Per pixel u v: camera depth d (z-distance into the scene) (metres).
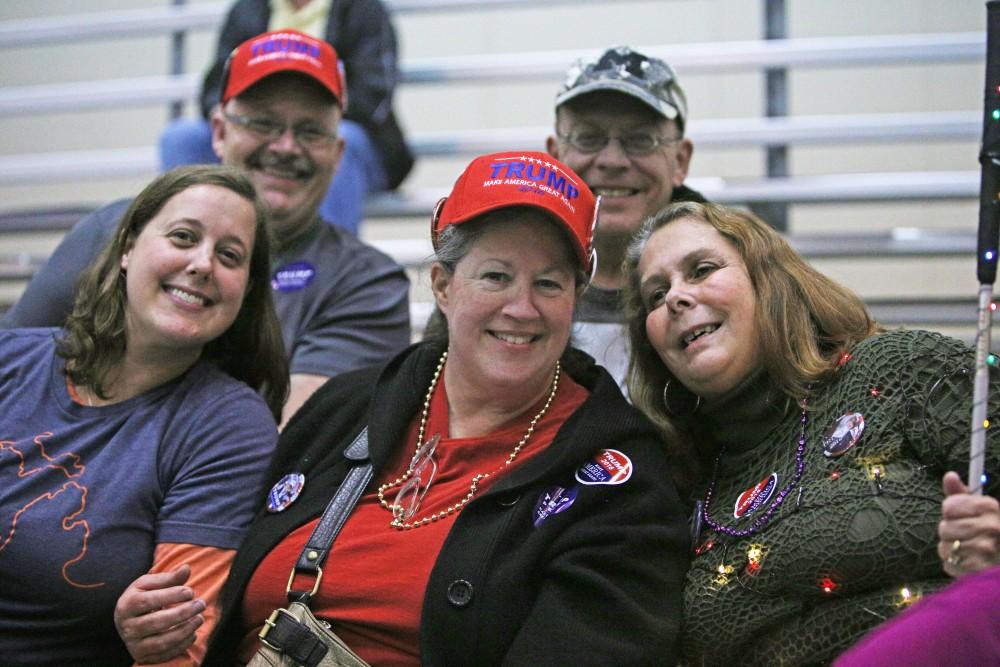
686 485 2.90
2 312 6.42
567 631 2.47
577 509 2.65
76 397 3.01
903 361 2.53
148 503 2.83
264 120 3.95
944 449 2.42
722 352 2.73
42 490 2.82
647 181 3.90
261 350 3.21
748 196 5.53
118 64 7.61
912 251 5.32
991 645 1.67
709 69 5.79
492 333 2.78
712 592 2.58
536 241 2.77
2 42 6.75
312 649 2.58
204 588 2.76
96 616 2.73
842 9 6.51
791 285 2.78
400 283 3.94
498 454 2.82
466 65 6.05
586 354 3.02
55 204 7.49
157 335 2.96
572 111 3.94
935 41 5.59
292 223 3.94
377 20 5.49
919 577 2.38
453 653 2.52
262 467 2.94
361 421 2.97
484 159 2.85
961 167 6.36
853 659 1.75
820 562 2.43
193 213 3.02
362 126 5.37
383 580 2.63
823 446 2.57
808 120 5.64
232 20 5.53
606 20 6.93
